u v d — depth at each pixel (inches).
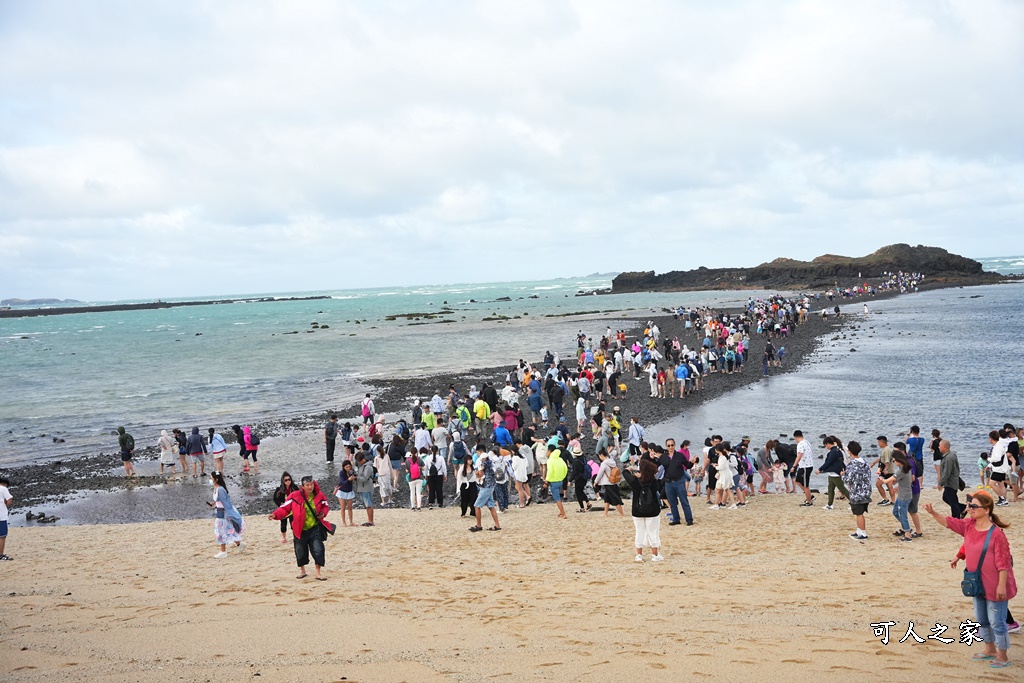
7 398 1802.4
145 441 1259.8
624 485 783.7
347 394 1689.2
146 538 653.9
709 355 1712.6
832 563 470.3
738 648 300.2
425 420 1086.4
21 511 853.2
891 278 5226.4
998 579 266.7
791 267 6761.8
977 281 5536.4
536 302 6427.2
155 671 300.0
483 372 1959.9
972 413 1119.0
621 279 7824.8
